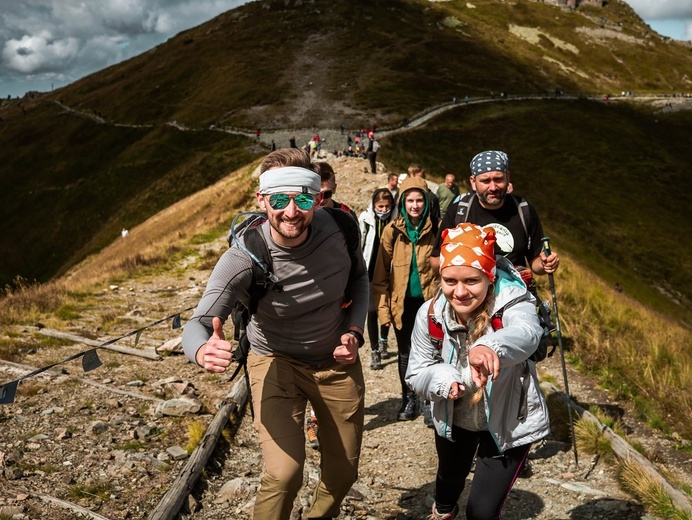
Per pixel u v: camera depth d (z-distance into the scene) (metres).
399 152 67.81
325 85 91.88
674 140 84.31
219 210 24.36
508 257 4.61
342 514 4.08
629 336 8.97
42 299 10.25
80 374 6.61
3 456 4.39
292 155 3.04
